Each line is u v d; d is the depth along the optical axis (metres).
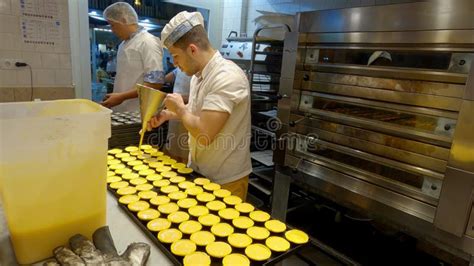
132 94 2.17
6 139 0.55
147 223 0.82
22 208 0.61
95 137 0.67
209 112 1.13
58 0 2.23
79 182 0.67
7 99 2.16
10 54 2.11
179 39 1.19
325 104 1.69
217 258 0.70
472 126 1.09
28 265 0.64
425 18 1.18
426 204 1.29
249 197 2.57
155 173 1.17
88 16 2.62
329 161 1.67
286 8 2.99
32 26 2.16
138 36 2.25
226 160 1.35
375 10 1.35
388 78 1.37
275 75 2.77
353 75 1.52
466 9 1.07
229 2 3.47
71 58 2.42
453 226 1.18
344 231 2.01
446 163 1.21
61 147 0.62
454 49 1.13
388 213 1.43
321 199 2.18
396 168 1.38
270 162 2.58
